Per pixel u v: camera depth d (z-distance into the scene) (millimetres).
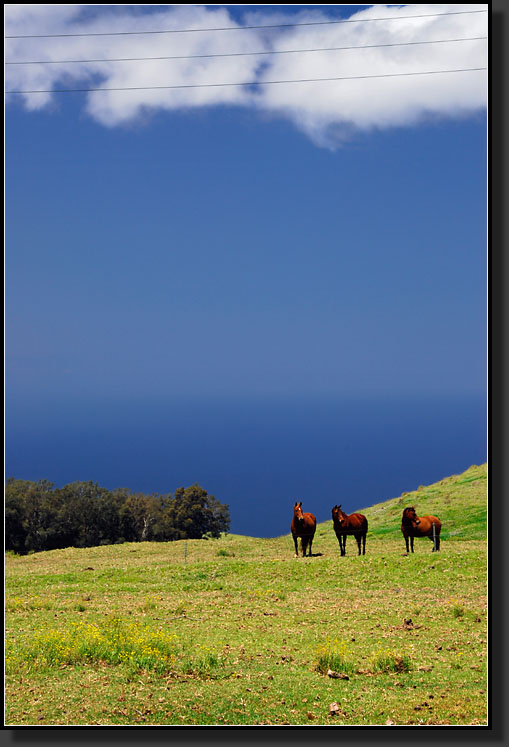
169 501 91062
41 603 21594
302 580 24984
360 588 23094
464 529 35656
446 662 14820
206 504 90438
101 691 13203
